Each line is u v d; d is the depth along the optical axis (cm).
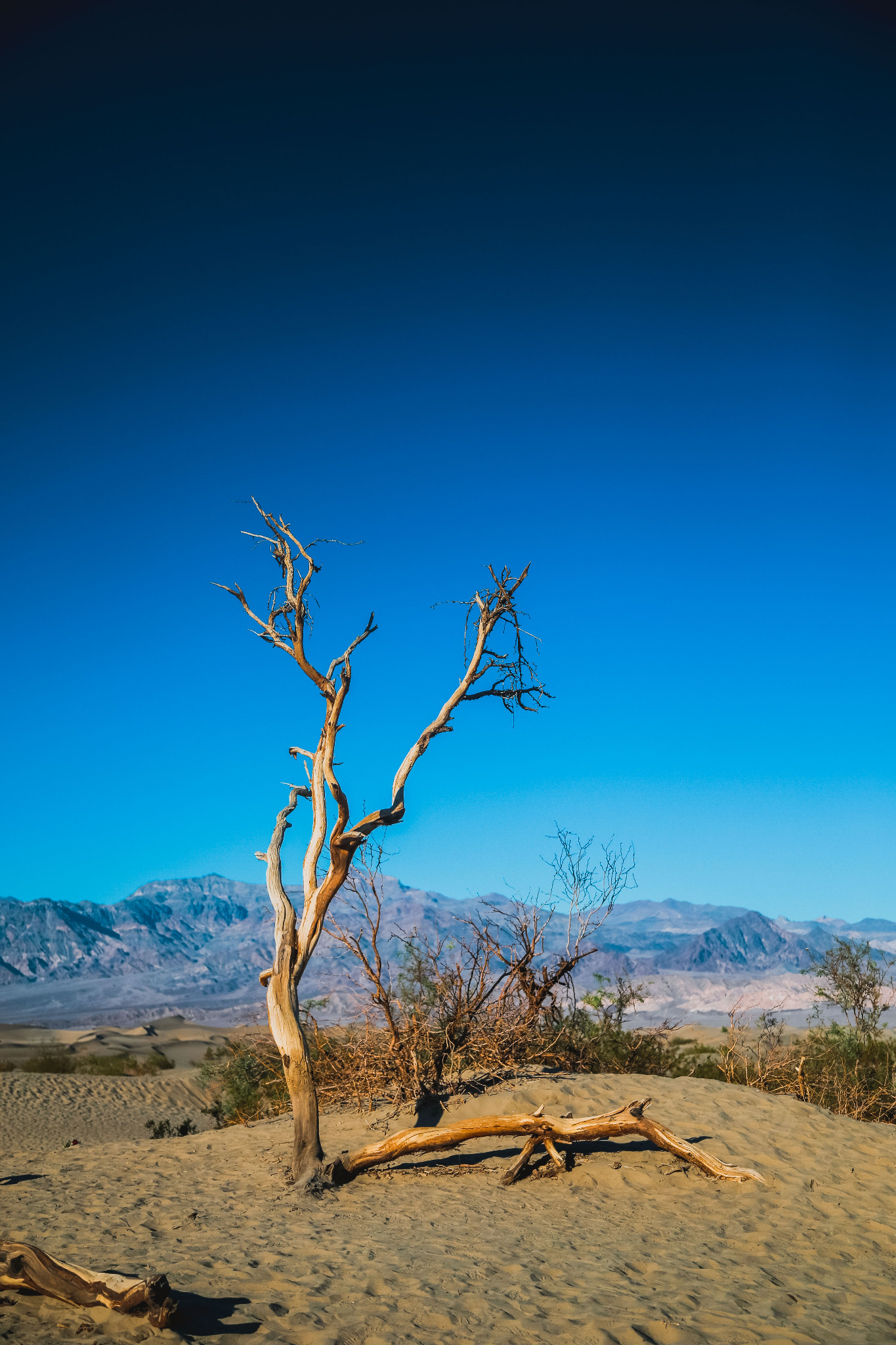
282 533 1018
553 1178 937
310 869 982
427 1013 1237
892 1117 1309
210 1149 1154
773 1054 1477
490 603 1081
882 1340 529
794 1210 823
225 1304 547
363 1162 938
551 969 1327
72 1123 2381
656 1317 551
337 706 993
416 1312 550
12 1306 524
